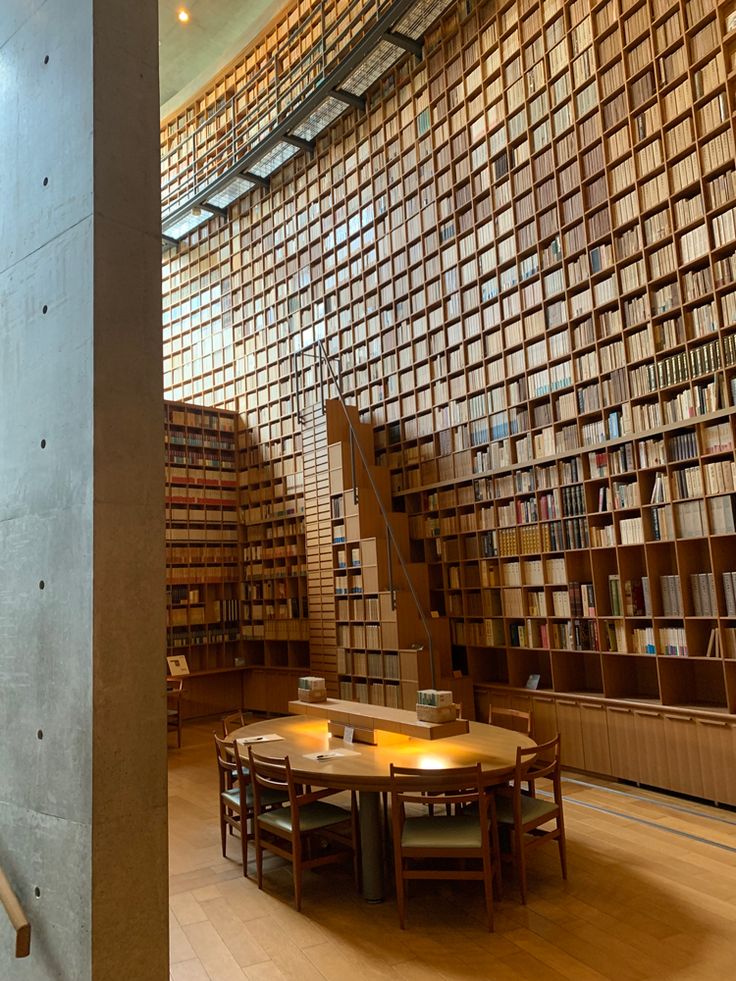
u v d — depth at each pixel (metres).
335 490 8.53
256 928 3.40
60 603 2.34
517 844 3.55
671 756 5.35
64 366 2.43
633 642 5.80
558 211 6.56
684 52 5.48
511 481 7.06
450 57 7.87
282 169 10.73
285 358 10.42
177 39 11.52
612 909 3.42
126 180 2.47
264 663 10.50
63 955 2.17
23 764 2.47
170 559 10.23
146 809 2.24
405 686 7.24
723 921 3.26
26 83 2.83
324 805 4.10
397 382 8.58
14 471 2.68
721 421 5.23
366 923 3.41
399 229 8.59
